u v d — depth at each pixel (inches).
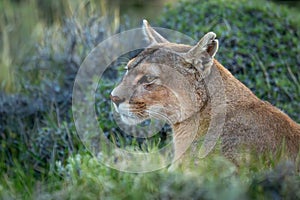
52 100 527.2
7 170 466.6
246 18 576.7
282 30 568.7
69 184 369.4
